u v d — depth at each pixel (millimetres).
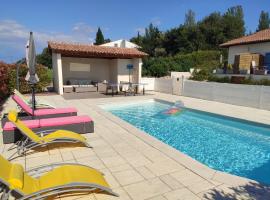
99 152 5438
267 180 5461
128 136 6699
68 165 3746
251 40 22406
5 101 13016
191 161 4957
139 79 19297
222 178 4246
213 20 67312
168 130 9336
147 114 11859
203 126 9906
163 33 73438
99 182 3463
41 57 44062
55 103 12594
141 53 19234
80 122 6688
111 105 13094
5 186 3066
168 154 5344
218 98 13906
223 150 7289
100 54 17359
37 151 5375
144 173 4410
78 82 20406
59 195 3551
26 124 5922
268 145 7738
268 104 11289
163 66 33188
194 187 3930
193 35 63344
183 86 16547
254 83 18469
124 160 5004
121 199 3541
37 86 16859
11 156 5035
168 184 4016
